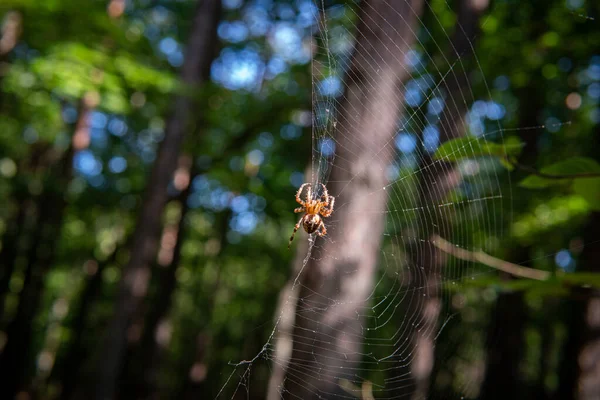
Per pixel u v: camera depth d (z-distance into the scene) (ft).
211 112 49.65
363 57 17.85
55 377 87.76
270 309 72.43
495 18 38.40
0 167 61.57
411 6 18.35
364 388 17.40
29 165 65.00
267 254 70.38
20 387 71.00
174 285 61.26
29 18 35.60
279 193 53.31
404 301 27.37
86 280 87.20
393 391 25.50
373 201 17.79
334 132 18.08
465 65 26.94
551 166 11.46
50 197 63.00
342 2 29.66
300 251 18.92
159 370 60.13
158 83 37.70
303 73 50.31
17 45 44.19
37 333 93.56
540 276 14.99
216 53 56.54
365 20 18.12
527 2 38.22
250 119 51.60
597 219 29.91
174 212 74.18
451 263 24.86
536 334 82.89
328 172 18.34
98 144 63.26
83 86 34.01
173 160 44.50
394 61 17.93
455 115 25.41
